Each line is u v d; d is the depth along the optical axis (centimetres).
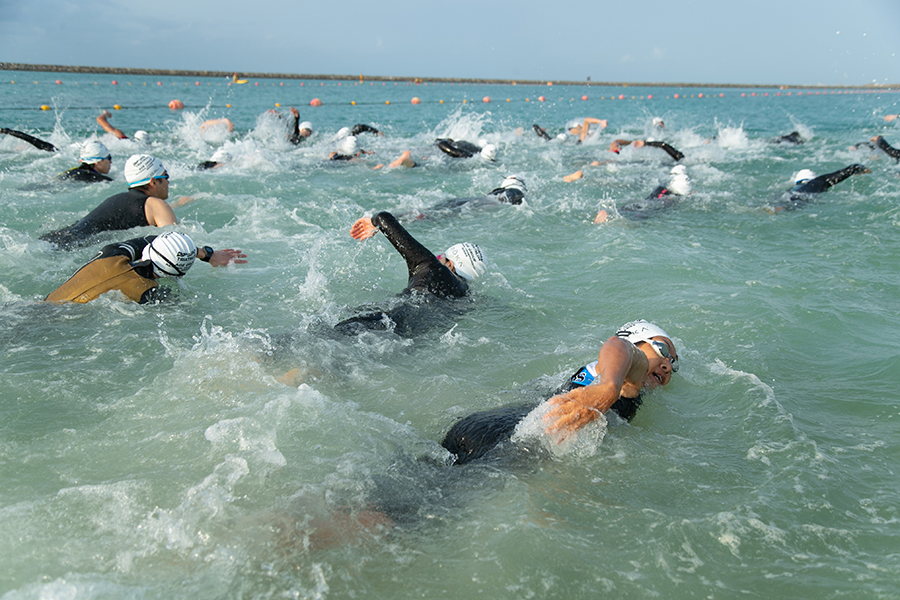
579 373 340
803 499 260
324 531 226
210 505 236
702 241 740
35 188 897
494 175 1251
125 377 359
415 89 6253
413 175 1238
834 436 321
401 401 346
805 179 1086
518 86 8919
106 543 217
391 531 230
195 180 1024
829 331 468
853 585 210
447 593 202
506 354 418
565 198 1012
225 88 4922
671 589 207
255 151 1404
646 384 349
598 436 293
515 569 212
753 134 2198
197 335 427
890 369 403
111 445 284
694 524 239
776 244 729
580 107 3866
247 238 705
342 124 2411
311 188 1036
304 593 199
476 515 241
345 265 613
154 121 2220
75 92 3628
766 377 394
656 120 2073
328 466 269
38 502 237
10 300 487
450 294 503
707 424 331
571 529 235
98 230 640
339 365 378
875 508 256
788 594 205
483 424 304
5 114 2236
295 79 8712
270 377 346
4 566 206
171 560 210
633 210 905
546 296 541
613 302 529
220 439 283
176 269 499
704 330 467
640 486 267
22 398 328
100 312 453
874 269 627
